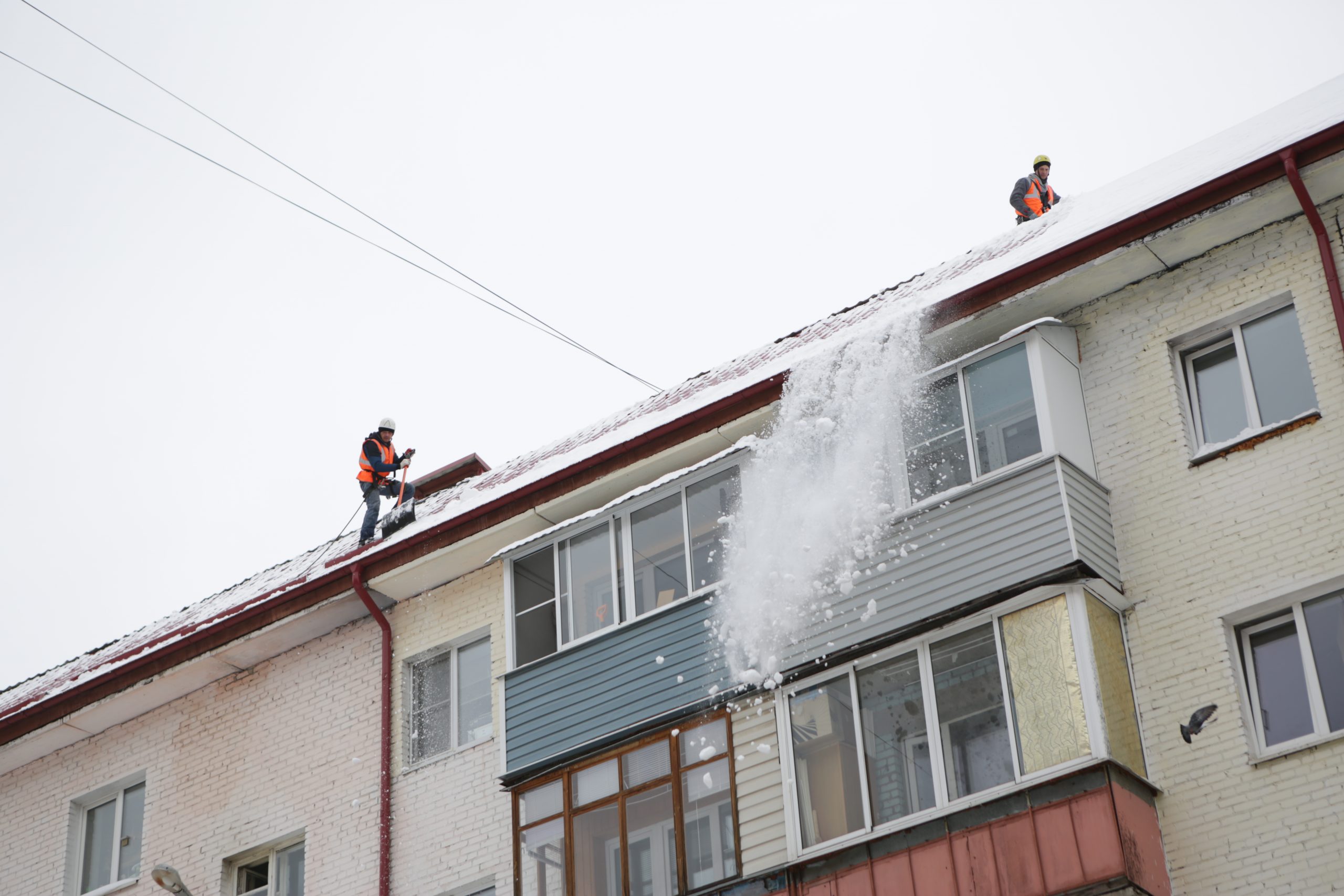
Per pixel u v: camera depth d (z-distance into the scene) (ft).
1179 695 48.06
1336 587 47.14
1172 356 53.01
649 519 59.62
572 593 60.64
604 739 56.39
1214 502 49.85
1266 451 49.49
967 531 51.08
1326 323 49.98
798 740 52.03
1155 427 51.96
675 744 54.85
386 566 66.95
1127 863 44.29
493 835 60.49
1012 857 46.01
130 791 73.26
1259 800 45.47
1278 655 47.80
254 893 66.90
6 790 76.54
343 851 64.13
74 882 72.54
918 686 50.24
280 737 68.64
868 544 52.90
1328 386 49.19
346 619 69.10
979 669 49.26
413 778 63.87
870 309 65.51
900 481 53.42
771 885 50.37
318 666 69.21
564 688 58.39
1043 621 48.67
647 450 61.36
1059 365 53.21
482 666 65.51
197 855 68.28
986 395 53.01
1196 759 46.93
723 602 55.72
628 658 57.26
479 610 65.62
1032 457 51.19
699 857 52.95
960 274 61.46
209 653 70.79
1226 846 45.50
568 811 56.34
